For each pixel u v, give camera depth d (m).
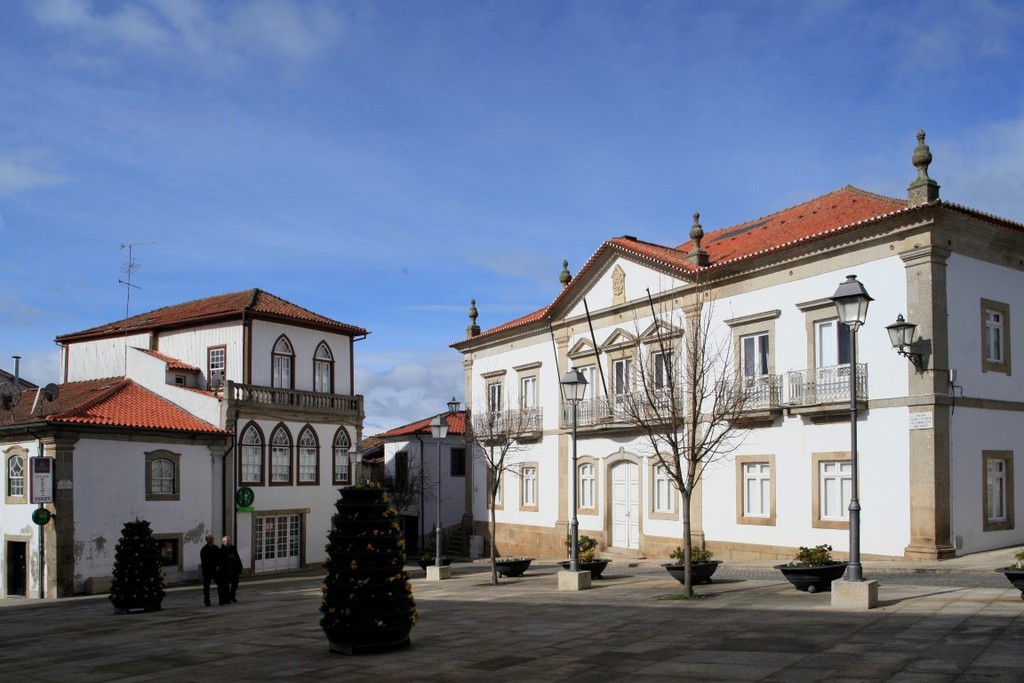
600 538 31.16
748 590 17.28
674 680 9.24
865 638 11.02
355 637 11.88
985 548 21.22
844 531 22.31
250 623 16.77
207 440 32.28
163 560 30.52
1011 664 9.10
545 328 34.69
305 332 37.53
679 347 25.59
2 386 38.19
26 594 28.19
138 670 11.70
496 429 34.00
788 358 24.06
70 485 27.83
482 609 16.78
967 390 21.23
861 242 22.14
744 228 31.00
